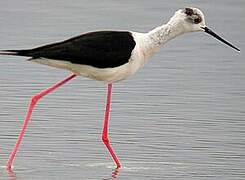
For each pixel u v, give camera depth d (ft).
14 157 44.09
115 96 55.52
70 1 82.69
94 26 73.56
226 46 68.80
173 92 56.49
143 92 56.39
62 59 43.21
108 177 42.16
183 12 45.91
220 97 55.62
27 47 66.18
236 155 45.39
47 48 43.16
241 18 77.56
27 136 47.78
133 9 79.97
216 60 64.64
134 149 46.37
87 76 44.80
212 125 50.19
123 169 43.42
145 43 45.09
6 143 46.65
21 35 69.82
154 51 45.52
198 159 44.80
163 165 43.98
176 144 47.01
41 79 58.59
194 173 42.75
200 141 47.44
